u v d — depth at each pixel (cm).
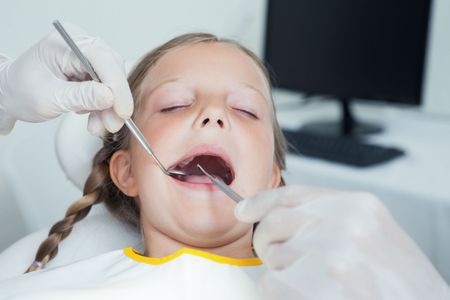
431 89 211
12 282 80
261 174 87
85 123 105
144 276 78
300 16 195
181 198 82
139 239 104
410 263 60
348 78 190
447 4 200
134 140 88
